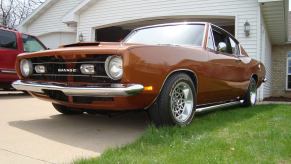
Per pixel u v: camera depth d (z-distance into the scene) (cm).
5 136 395
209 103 533
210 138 368
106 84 377
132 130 438
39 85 426
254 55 1064
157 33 534
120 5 1361
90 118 520
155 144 346
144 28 563
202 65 468
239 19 1098
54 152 334
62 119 509
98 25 1418
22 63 464
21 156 319
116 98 379
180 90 435
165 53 407
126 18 1345
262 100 1034
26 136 397
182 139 363
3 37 819
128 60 365
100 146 358
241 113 578
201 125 446
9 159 310
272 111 614
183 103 444
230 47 605
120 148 332
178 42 501
